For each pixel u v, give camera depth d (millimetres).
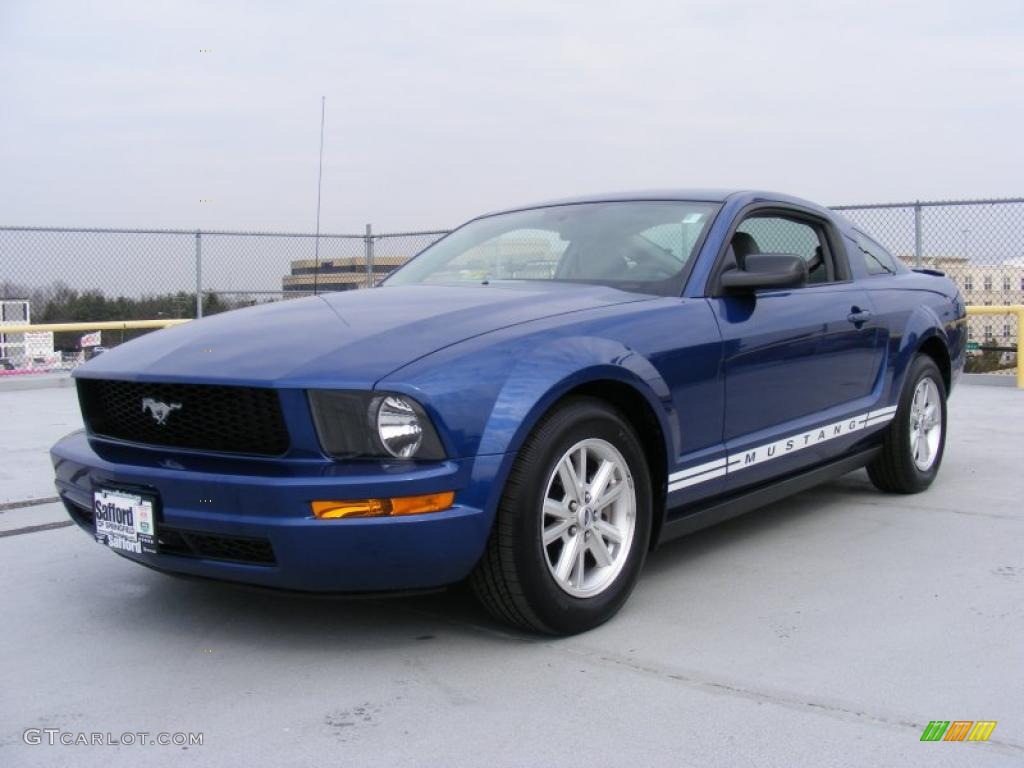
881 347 4684
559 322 3172
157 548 2945
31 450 6719
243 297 12320
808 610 3363
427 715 2586
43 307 11312
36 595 3615
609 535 3219
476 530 2805
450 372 2812
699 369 3488
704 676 2809
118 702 2701
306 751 2395
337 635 3184
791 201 4430
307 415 2734
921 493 5160
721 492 3711
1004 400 8898
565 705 2631
